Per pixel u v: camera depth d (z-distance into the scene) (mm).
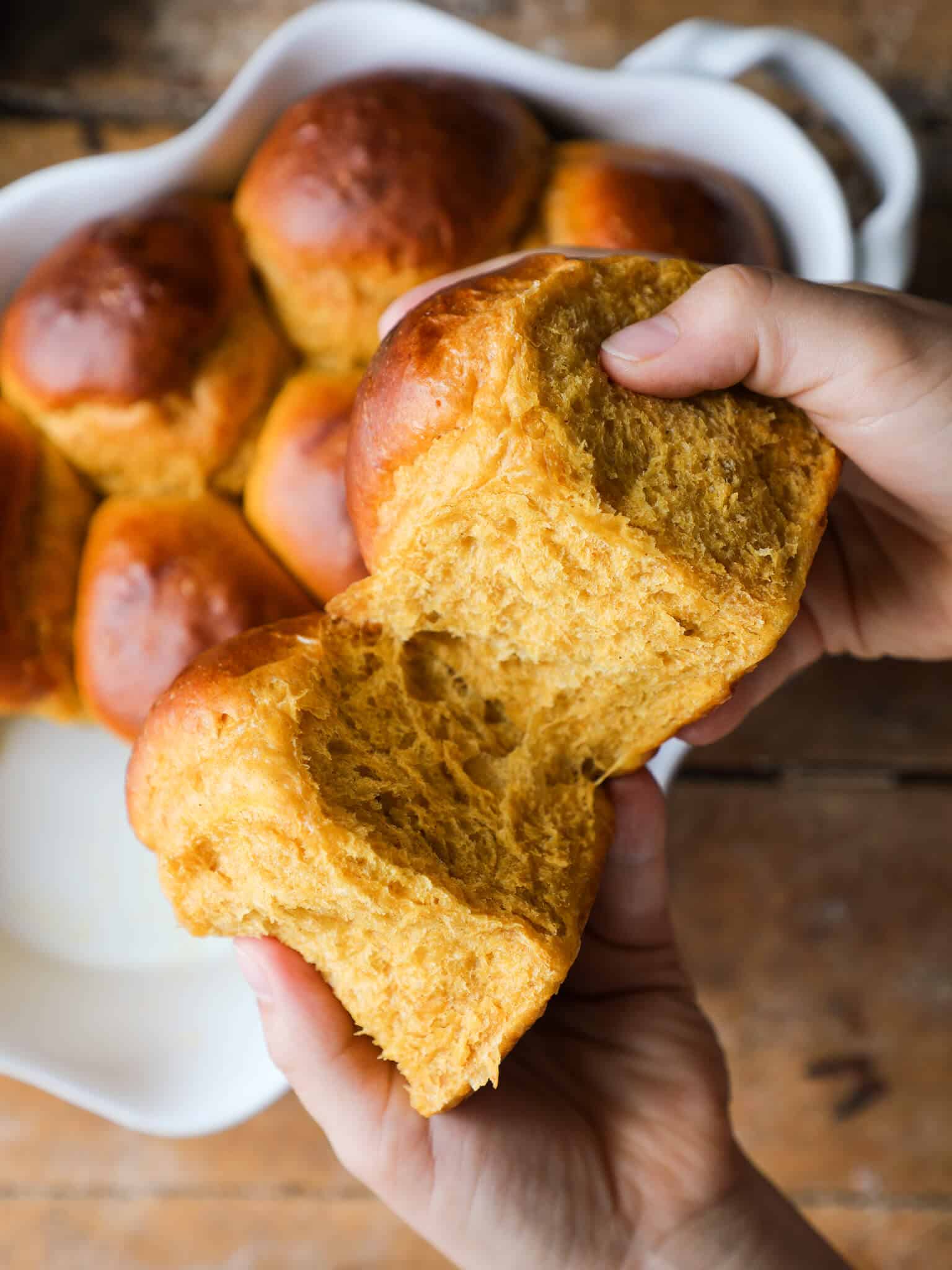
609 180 400
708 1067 375
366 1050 328
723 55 414
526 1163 344
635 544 295
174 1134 385
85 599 388
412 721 314
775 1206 374
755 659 305
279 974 318
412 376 294
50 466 396
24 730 423
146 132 464
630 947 382
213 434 389
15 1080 456
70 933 414
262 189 392
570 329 299
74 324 378
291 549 391
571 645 311
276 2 471
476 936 305
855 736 476
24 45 463
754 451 314
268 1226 456
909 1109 469
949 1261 464
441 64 408
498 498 294
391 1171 336
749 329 303
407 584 305
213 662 306
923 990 473
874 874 475
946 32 478
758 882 473
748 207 414
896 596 395
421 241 382
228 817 298
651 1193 357
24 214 395
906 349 309
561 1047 371
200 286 383
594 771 336
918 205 453
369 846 297
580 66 477
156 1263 453
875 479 350
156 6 468
